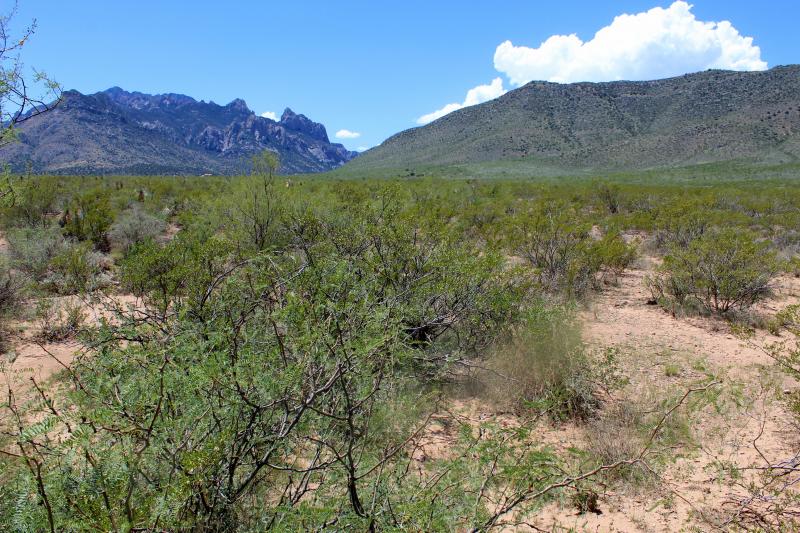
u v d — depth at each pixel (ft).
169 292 16.20
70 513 5.90
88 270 27.58
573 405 15.62
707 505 11.41
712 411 15.72
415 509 7.39
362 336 8.66
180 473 6.74
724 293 27.40
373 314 10.02
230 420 7.50
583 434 14.34
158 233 48.75
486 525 7.87
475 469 8.59
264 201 31.19
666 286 29.68
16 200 19.22
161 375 7.17
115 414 6.98
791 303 30.17
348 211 23.68
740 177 221.25
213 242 18.07
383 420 10.53
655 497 11.68
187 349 7.98
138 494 6.47
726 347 22.35
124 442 6.77
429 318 17.57
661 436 13.46
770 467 11.57
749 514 11.09
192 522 7.05
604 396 16.83
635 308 28.96
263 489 8.55
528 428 9.35
